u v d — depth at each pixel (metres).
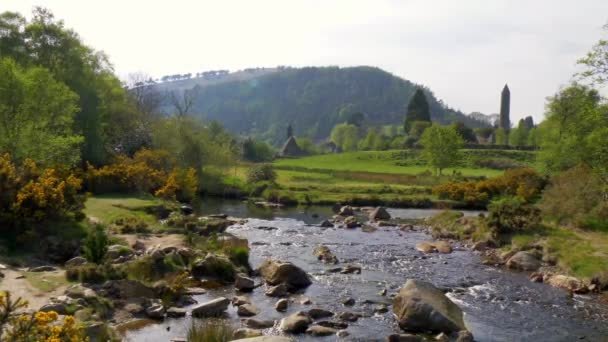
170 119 67.50
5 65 35.03
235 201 58.94
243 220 41.75
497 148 107.19
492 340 15.64
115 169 42.66
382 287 21.56
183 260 21.91
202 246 24.97
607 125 29.59
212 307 16.77
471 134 125.38
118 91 62.56
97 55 61.19
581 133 47.88
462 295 20.72
